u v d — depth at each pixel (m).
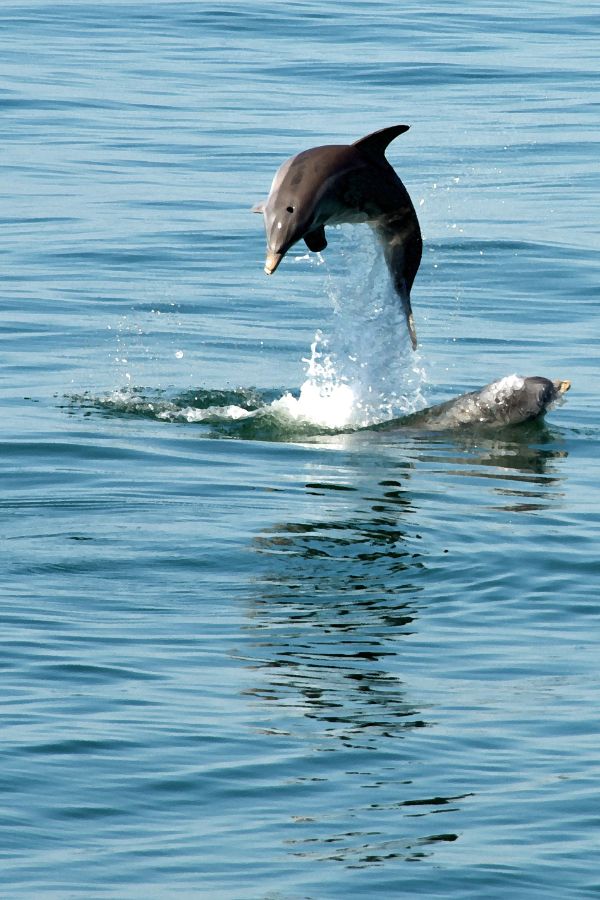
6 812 29.39
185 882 27.27
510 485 51.16
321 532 45.41
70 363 66.06
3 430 55.91
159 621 38.62
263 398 62.34
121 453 53.66
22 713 33.41
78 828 29.02
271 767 31.45
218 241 86.44
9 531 44.72
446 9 157.12
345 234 66.94
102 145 105.81
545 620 39.53
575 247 85.62
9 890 26.83
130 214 90.81
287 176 48.38
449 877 27.56
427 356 67.81
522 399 58.62
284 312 75.31
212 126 110.62
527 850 28.56
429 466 53.44
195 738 32.56
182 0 158.38
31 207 91.44
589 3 163.12
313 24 147.12
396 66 130.38
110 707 33.84
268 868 27.78
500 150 105.44
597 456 55.28
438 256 84.25
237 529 45.44
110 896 26.72
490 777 31.27
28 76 124.81
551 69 131.50
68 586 40.69
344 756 31.97
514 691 35.28
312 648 37.28
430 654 37.25
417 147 105.44
